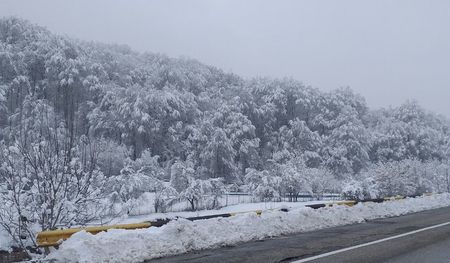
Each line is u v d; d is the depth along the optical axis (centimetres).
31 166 984
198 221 1009
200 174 5534
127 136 5888
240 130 6309
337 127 7194
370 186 3381
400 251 952
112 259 764
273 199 3631
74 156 1097
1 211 906
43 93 6153
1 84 5722
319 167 5912
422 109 8994
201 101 7244
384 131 8031
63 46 6756
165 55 9025
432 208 2181
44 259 739
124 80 7250
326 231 1252
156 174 3631
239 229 1080
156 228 930
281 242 1038
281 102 7738
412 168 3947
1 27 6912
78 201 1046
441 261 852
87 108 6178
